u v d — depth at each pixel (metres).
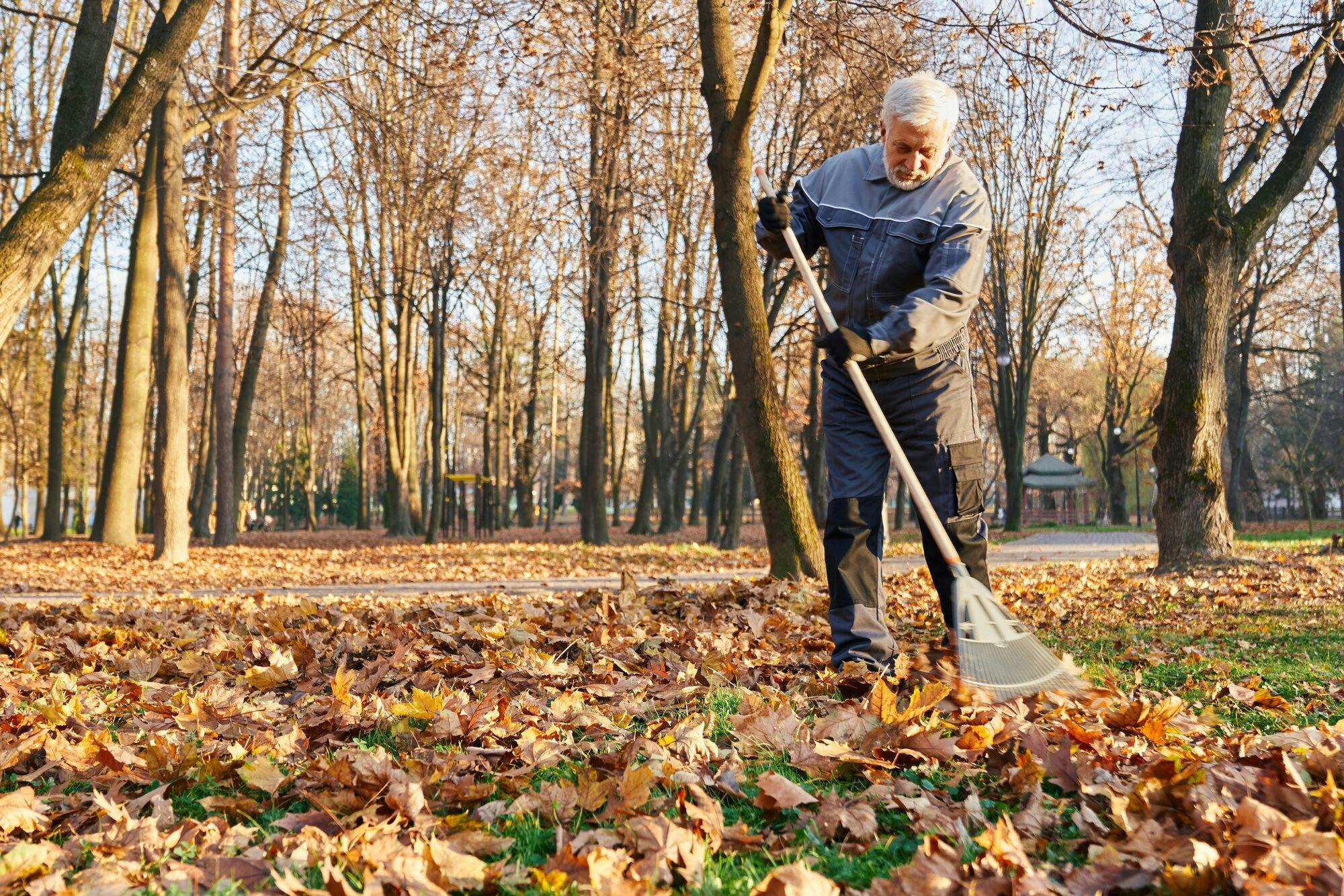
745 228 8.95
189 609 8.23
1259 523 46.12
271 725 3.57
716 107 8.98
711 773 2.78
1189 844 2.02
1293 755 2.78
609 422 44.41
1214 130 11.20
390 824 2.36
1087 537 30.52
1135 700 3.69
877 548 4.14
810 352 28.05
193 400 44.56
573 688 4.18
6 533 40.16
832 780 2.77
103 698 4.27
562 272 30.83
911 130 3.87
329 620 6.74
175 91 17.25
